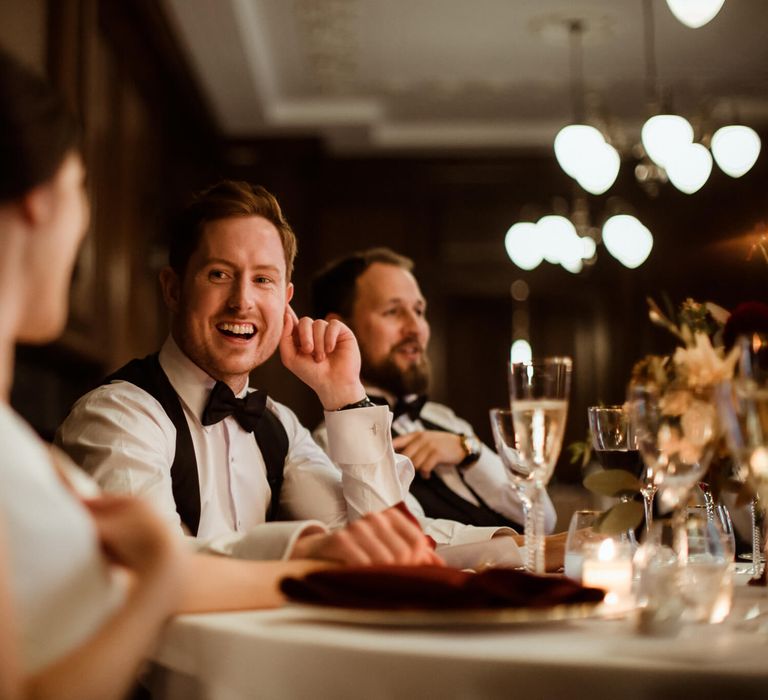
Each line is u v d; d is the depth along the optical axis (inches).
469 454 104.4
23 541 34.6
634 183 304.5
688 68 255.9
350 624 42.1
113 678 33.9
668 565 42.4
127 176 197.6
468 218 310.2
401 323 115.0
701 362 50.9
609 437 60.7
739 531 91.0
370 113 282.5
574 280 311.1
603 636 39.9
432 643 37.7
